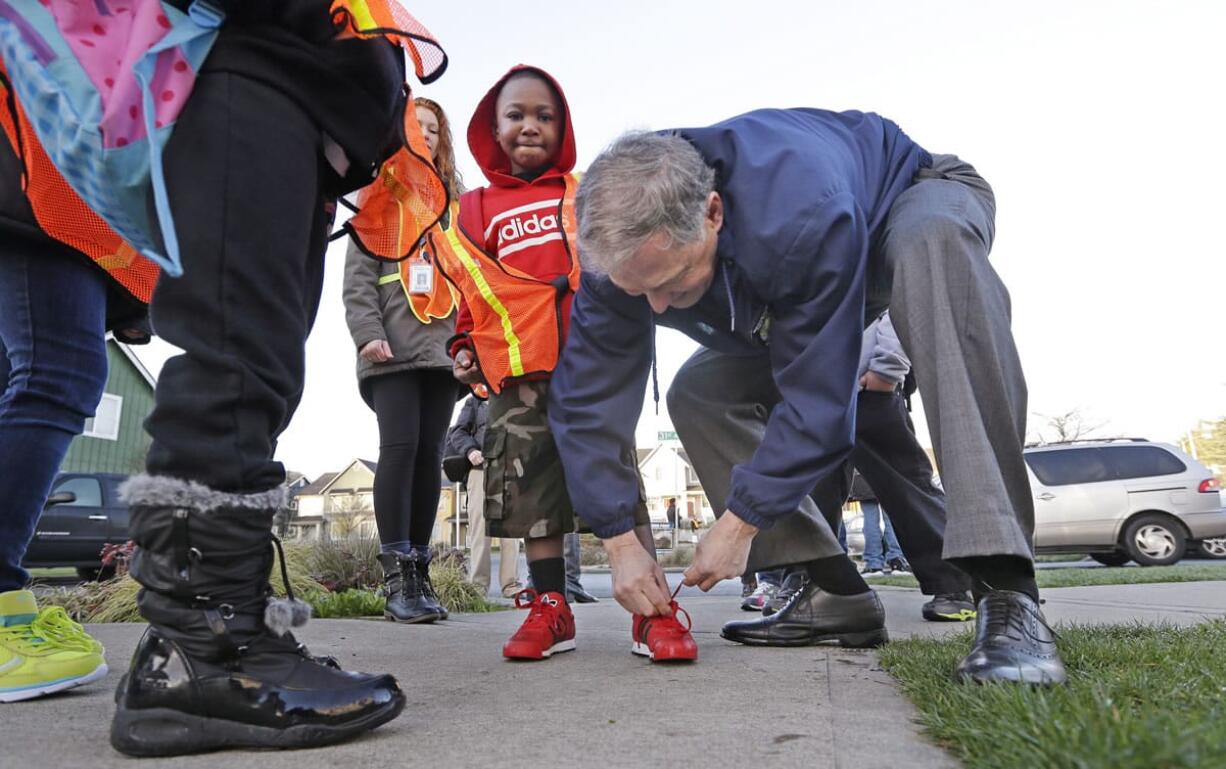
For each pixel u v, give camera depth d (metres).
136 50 0.99
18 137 1.30
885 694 1.40
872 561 7.96
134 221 1.00
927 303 1.48
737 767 0.95
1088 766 0.75
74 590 4.10
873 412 2.70
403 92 1.42
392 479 2.96
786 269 1.50
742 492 1.57
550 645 1.98
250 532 1.09
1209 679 1.25
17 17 0.99
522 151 2.47
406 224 1.66
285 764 0.99
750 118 1.69
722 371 2.15
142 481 1.04
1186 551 10.23
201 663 1.05
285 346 1.15
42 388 1.53
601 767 0.96
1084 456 10.32
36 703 1.41
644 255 1.46
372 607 3.31
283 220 1.14
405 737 1.12
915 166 1.84
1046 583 5.38
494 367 2.18
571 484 1.86
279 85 1.15
